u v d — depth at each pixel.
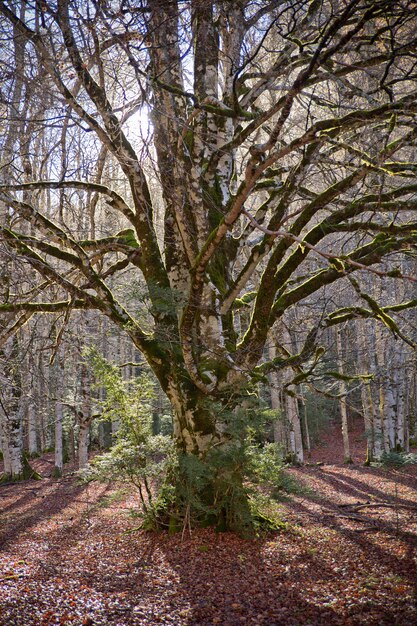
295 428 20.16
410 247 8.57
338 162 6.87
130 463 9.11
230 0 6.89
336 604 6.16
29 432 26.06
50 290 12.26
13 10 7.77
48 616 5.84
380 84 5.12
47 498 14.96
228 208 9.28
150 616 5.99
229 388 8.95
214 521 9.35
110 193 9.70
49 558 8.50
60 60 7.64
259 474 8.84
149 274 9.59
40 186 9.17
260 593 6.64
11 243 9.24
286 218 5.74
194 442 9.21
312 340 9.69
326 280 9.16
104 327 20.39
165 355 9.59
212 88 9.34
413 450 23.33
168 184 7.96
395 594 6.32
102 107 8.09
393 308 10.02
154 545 8.86
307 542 8.87
